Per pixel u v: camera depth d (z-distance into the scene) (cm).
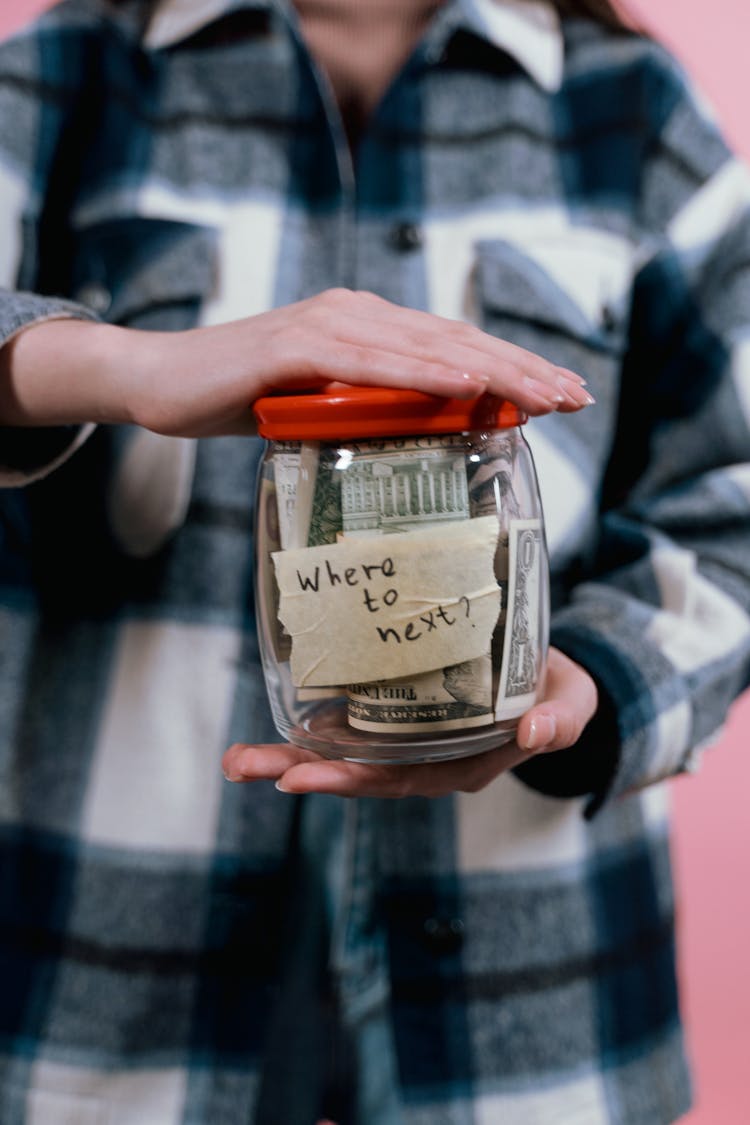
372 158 79
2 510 73
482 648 45
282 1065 74
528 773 62
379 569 44
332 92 82
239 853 71
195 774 72
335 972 73
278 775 50
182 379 48
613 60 83
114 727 73
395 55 81
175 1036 71
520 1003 72
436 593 44
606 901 77
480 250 77
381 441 44
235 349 47
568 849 74
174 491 72
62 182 78
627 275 80
